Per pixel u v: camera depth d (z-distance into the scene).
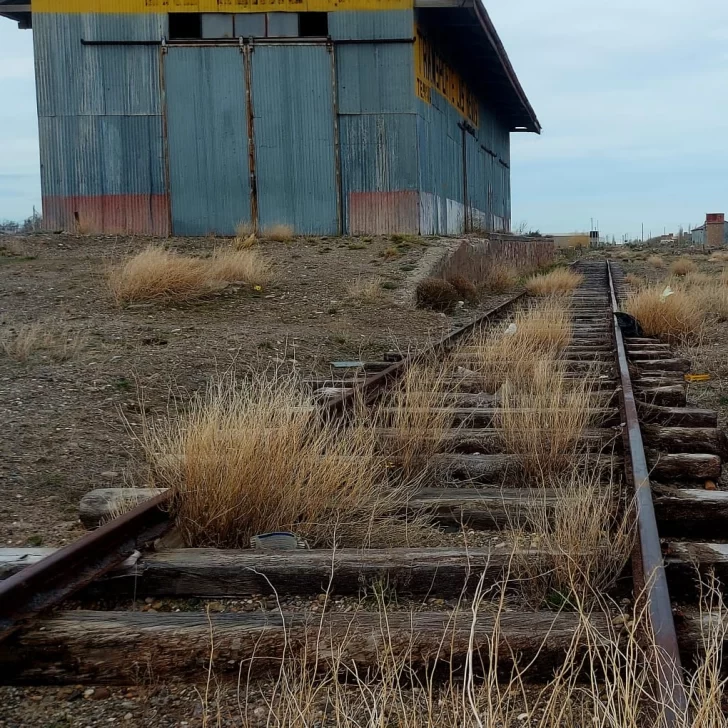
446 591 3.58
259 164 24.70
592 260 48.47
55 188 24.61
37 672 2.92
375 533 4.18
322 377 8.85
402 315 13.91
